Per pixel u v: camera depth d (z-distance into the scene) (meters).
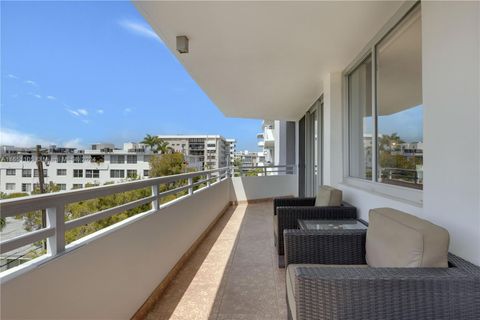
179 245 2.91
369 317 1.20
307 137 6.94
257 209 6.56
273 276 2.68
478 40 1.34
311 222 2.66
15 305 1.04
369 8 2.22
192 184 3.54
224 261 3.10
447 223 1.54
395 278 1.20
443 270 1.26
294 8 2.22
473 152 1.37
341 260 1.89
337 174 3.74
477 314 1.19
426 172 1.72
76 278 1.36
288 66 3.56
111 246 1.66
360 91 3.35
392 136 2.50
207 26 2.51
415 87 2.13
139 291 2.00
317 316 1.23
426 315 1.19
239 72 3.80
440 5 1.60
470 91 1.39
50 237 1.27
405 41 2.28
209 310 2.10
